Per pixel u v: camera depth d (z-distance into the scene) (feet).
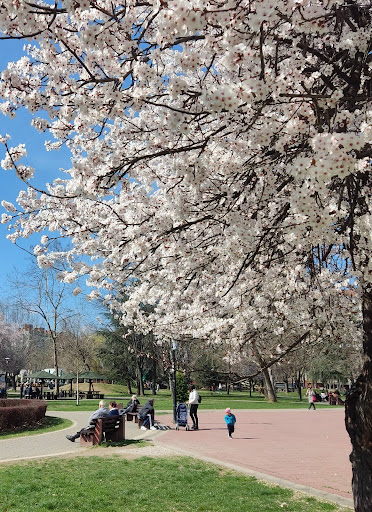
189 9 9.12
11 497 20.29
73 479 23.75
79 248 19.75
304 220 12.20
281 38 12.80
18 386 202.39
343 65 15.16
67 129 15.58
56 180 19.56
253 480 24.64
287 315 21.27
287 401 120.37
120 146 16.57
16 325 180.45
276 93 10.19
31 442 39.58
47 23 10.94
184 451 33.68
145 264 19.42
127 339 127.95
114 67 12.97
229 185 14.66
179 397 91.35
